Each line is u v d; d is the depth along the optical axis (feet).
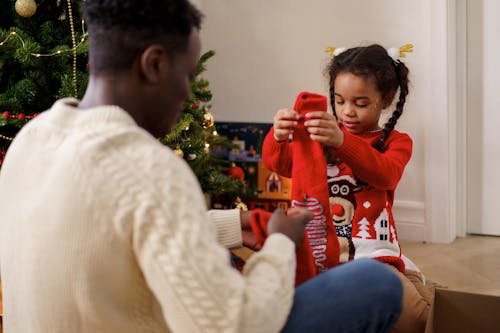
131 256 2.48
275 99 9.05
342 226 5.26
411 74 8.24
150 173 2.44
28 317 2.67
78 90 6.06
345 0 8.44
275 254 2.69
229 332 2.35
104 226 2.41
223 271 2.40
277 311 2.52
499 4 8.06
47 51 6.14
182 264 2.33
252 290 2.47
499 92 8.25
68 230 2.43
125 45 2.66
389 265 5.13
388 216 5.27
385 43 8.35
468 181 8.67
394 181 5.05
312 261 4.07
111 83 2.72
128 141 2.54
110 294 2.50
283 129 4.55
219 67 9.26
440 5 7.92
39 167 2.68
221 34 9.17
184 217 2.39
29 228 2.57
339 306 2.84
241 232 3.62
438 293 4.43
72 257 2.43
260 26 8.95
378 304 2.84
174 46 2.72
